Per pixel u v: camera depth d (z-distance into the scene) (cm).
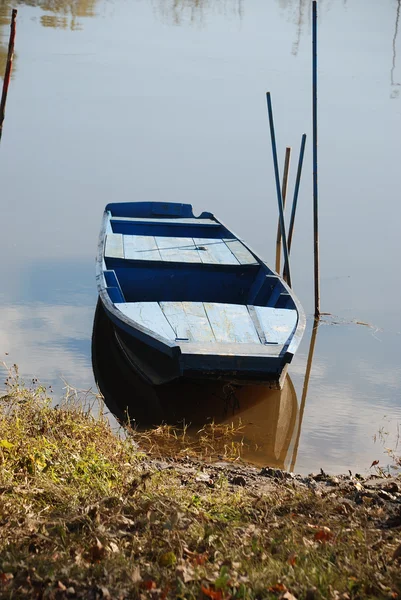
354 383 1658
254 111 4538
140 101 4700
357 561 695
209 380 1466
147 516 779
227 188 3222
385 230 2775
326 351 1847
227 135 4038
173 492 894
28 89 4772
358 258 2520
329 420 1469
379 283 2311
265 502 902
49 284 2189
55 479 870
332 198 3123
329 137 4022
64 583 644
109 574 654
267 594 622
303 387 1641
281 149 3806
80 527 766
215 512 857
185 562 692
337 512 879
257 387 1530
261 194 3158
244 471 1127
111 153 3684
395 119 4412
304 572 657
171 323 1491
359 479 1114
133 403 1506
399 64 5962
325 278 2352
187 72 5506
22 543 718
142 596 627
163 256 1925
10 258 2392
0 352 1714
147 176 3350
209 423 1436
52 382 1563
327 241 2669
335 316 2070
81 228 2708
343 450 1332
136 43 6444
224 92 4988
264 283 1828
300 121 4319
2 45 5641
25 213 2853
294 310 1597
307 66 5825
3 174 3331
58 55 5691
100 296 1633
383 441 1370
